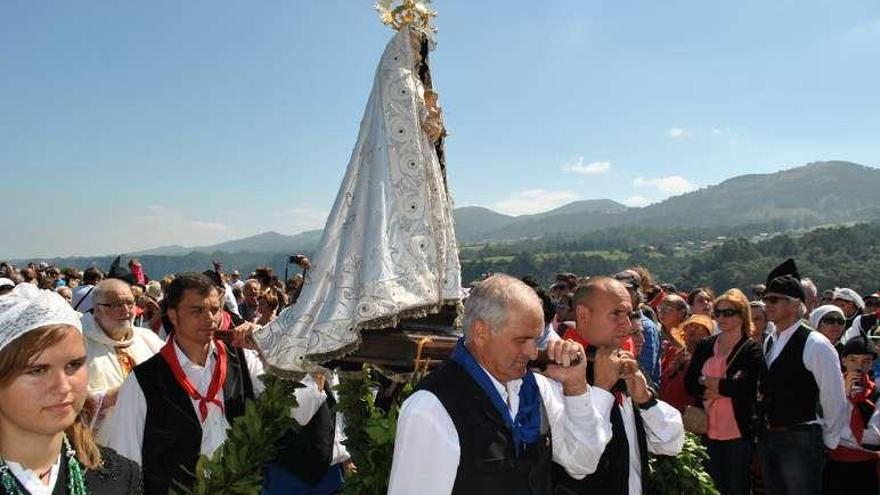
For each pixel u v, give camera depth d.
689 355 7.38
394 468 2.84
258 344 3.96
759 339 8.67
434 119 4.10
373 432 3.66
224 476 3.82
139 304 9.95
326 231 4.06
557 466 3.39
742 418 6.30
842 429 6.40
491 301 2.87
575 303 3.64
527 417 2.98
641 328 5.95
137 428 4.04
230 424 4.28
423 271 3.80
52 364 2.16
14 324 2.14
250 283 12.09
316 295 3.94
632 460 3.66
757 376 6.35
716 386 6.37
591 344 3.60
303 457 4.99
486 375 2.91
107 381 4.83
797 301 6.52
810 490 6.35
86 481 2.35
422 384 2.96
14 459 2.17
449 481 2.74
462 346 3.00
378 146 4.00
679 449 3.79
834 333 8.20
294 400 4.18
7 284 9.97
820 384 6.33
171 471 4.03
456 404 2.82
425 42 4.33
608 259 136.12
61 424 2.16
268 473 5.20
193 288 4.18
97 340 4.91
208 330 4.20
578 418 3.19
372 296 3.63
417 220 3.88
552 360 3.27
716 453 6.36
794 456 6.36
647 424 3.71
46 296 2.24
